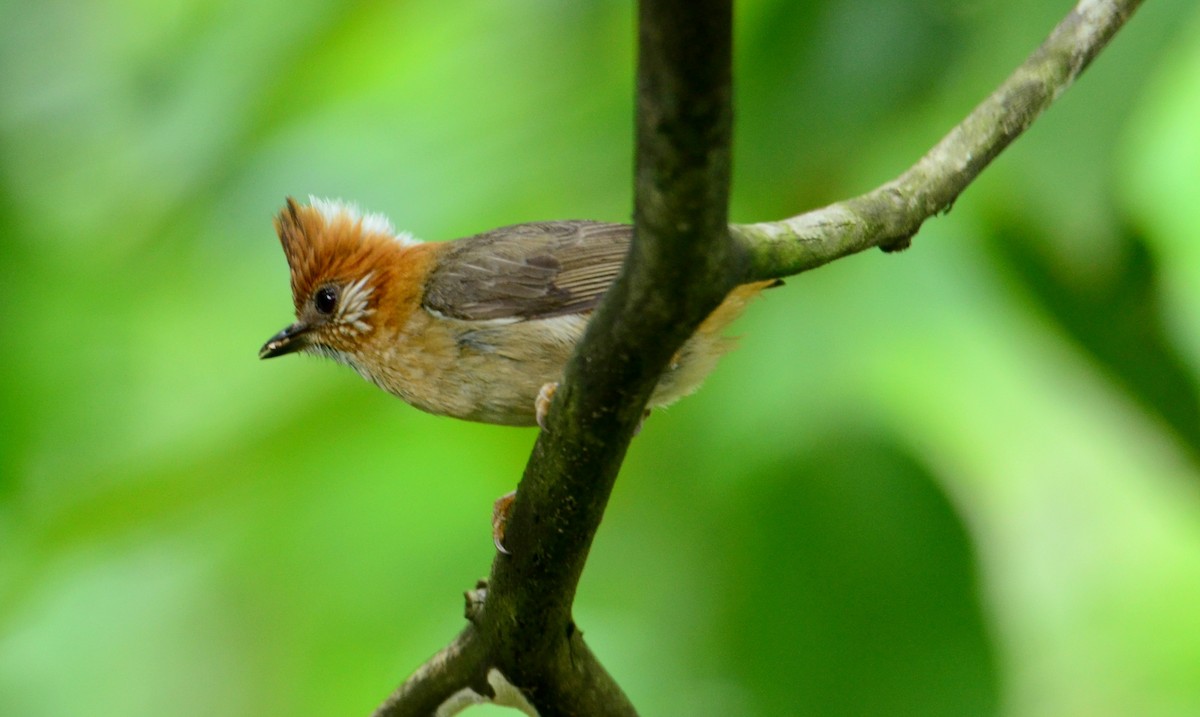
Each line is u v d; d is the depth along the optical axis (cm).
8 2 1152
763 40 872
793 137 860
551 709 782
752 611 957
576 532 686
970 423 1139
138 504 1040
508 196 978
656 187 520
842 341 978
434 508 1128
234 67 1033
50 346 1171
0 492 1116
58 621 1105
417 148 1031
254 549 1052
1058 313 893
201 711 1056
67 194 1166
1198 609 1234
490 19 1048
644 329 573
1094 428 1188
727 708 955
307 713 1058
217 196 1047
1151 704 1218
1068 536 1253
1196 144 1199
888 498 936
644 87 498
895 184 718
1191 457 904
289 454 1056
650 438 1034
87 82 1145
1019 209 867
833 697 937
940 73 837
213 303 1177
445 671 789
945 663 927
